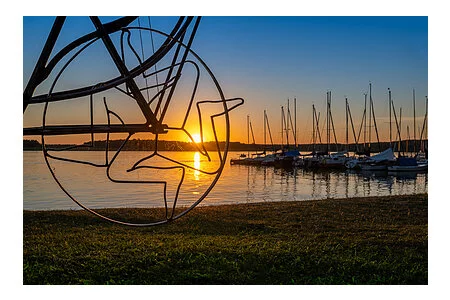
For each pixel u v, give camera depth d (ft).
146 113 11.73
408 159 132.26
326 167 151.64
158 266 19.99
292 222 32.86
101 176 108.47
